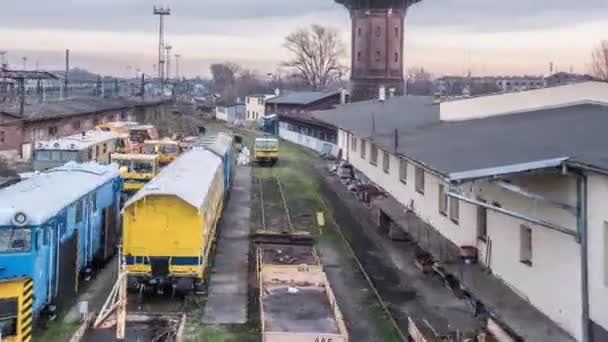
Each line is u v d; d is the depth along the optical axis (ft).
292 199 133.39
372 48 292.61
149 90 468.75
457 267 61.21
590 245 42.42
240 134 283.79
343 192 141.49
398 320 64.69
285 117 275.59
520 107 81.05
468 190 63.93
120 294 53.42
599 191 41.24
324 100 280.31
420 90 536.01
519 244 53.11
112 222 84.43
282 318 56.75
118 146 143.23
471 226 63.57
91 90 395.55
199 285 71.36
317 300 61.93
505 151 51.01
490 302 51.90
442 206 73.10
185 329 62.13
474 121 81.97
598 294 41.65
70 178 75.61
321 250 92.73
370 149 114.62
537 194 46.57
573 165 41.70
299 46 466.29
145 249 67.51
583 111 71.41
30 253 54.24
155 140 157.17
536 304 50.21
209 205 80.02
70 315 64.03
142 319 55.98
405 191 88.43
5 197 59.88
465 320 63.41
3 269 53.06
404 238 97.76
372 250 92.94
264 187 148.46
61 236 63.10
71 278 66.90
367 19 292.20
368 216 115.96
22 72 227.40
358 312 67.51
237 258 88.12
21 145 156.97
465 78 498.69
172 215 67.56
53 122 177.37
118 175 88.79
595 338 42.09
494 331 51.34
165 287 70.79
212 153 109.40
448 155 55.93
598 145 46.88
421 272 81.35
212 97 579.89
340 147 167.12
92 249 76.02
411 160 60.95
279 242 93.20
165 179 75.51
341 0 302.45
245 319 65.31
